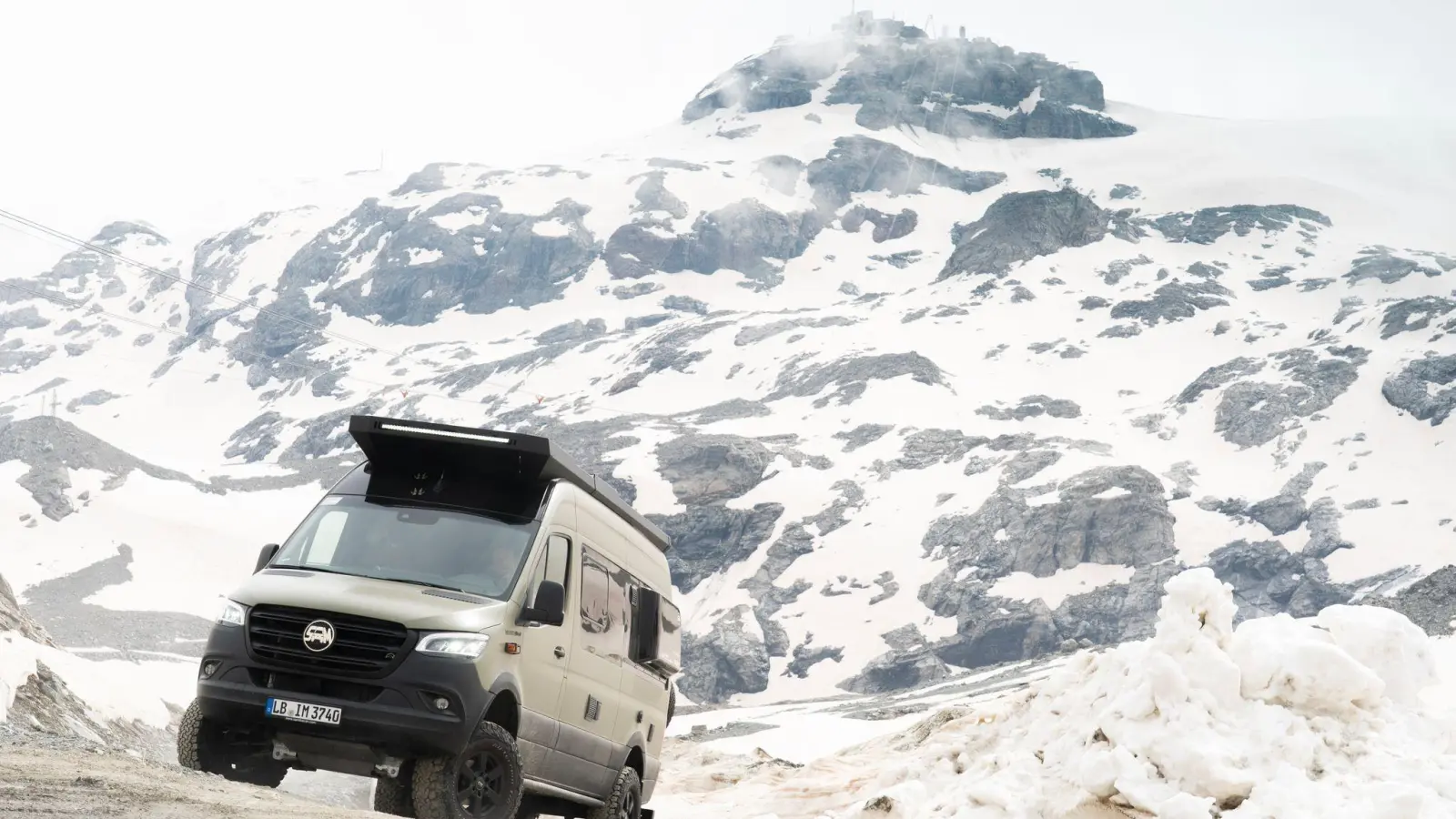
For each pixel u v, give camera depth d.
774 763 34.28
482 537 10.71
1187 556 199.62
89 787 7.59
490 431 11.27
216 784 9.07
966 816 10.00
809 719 80.81
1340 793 8.52
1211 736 9.03
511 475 11.32
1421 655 10.00
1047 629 186.62
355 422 11.26
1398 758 8.88
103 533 176.38
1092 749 9.57
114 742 16.61
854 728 74.38
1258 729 9.06
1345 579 185.00
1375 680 9.17
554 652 10.80
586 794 12.06
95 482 191.50
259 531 191.00
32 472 188.88
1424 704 9.93
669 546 14.87
